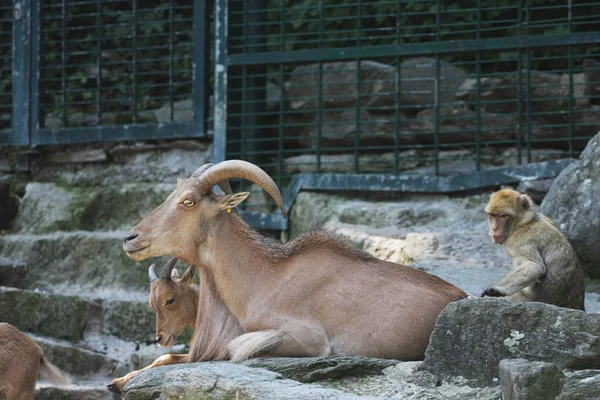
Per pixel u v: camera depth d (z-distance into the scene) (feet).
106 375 43.34
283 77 50.06
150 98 55.72
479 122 46.60
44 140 54.65
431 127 50.65
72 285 49.98
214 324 28.14
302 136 52.70
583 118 48.49
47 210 53.67
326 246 28.22
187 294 32.99
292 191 49.01
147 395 26.02
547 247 29.45
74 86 58.80
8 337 35.91
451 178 46.55
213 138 51.52
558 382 21.33
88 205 52.95
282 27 49.98
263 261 28.19
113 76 58.90
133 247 27.86
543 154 48.11
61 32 58.70
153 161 54.03
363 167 50.60
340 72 51.37
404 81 51.26
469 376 23.95
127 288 49.01
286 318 27.17
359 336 26.94
